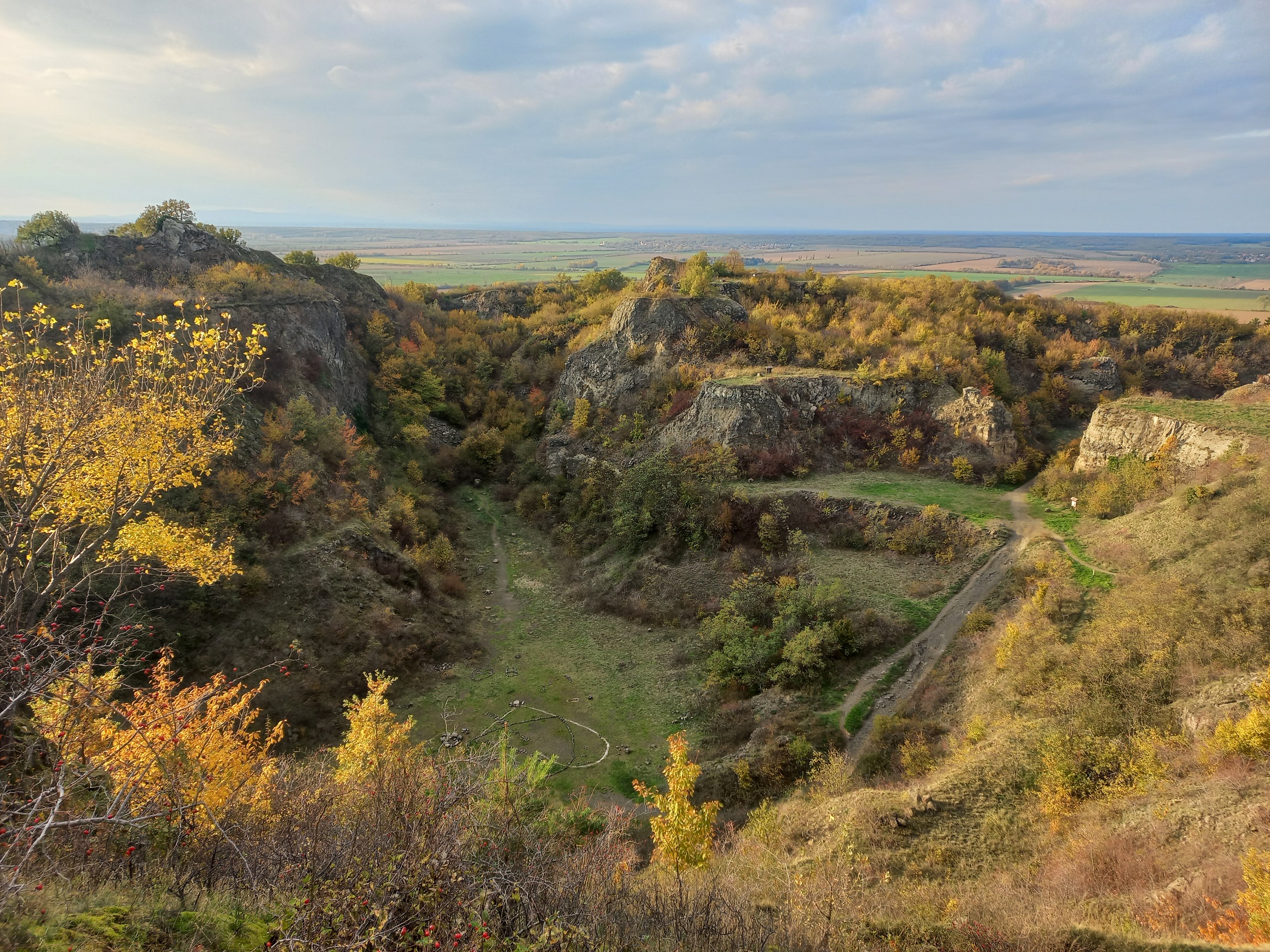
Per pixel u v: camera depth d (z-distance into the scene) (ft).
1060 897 42.57
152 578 84.12
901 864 52.19
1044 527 110.93
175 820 27.50
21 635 29.14
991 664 81.30
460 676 101.30
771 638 96.78
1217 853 41.68
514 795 30.68
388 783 27.50
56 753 27.68
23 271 121.19
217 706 43.37
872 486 129.90
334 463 126.11
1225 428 105.19
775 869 46.80
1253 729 49.03
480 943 20.16
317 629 96.53
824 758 76.28
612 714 93.97
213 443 54.44
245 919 21.71
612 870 29.58
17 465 46.24
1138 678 64.49
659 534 128.77
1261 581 68.59
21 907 19.11
